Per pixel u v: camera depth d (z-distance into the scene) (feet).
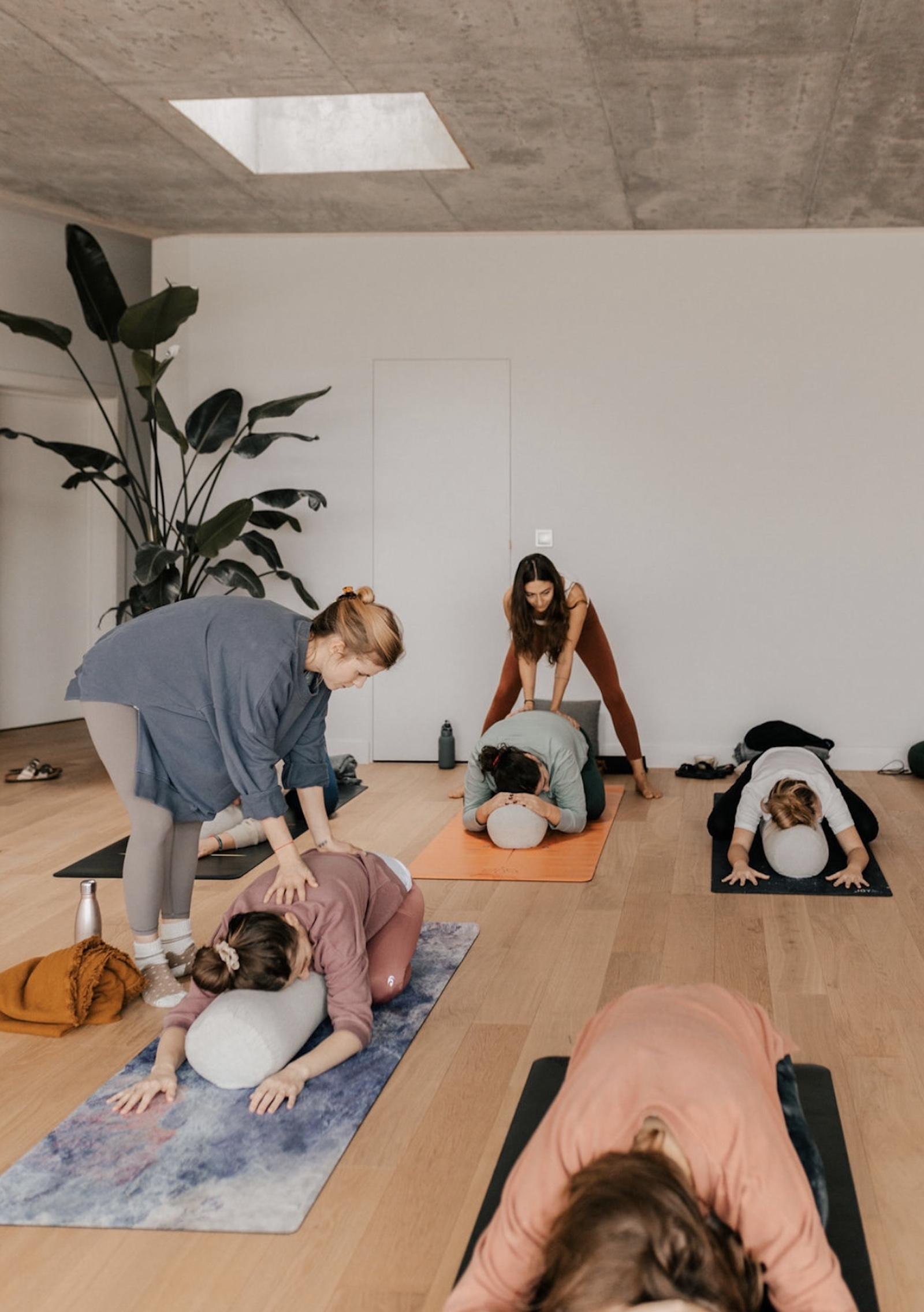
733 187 16.72
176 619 8.48
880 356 18.62
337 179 16.79
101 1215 5.87
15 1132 6.85
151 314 16.66
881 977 9.21
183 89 13.82
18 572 22.89
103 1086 7.39
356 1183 6.17
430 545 19.56
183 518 19.94
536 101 13.80
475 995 8.95
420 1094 7.25
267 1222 5.77
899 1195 5.97
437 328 19.38
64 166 16.55
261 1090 6.98
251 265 19.63
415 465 19.52
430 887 12.05
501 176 16.48
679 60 12.64
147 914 8.95
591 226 18.80
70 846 13.85
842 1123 6.77
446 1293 5.19
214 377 19.77
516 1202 4.14
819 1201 5.61
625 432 19.12
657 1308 3.12
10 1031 8.36
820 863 11.90
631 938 10.29
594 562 19.29
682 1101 4.18
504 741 14.08
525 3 11.51
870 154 15.26
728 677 19.17
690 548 19.11
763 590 19.01
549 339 19.19
